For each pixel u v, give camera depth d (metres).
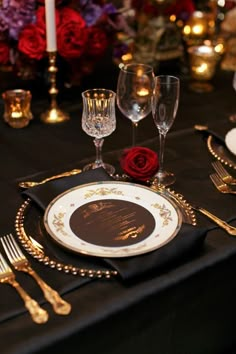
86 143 1.49
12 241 1.03
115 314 0.89
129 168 1.20
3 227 1.09
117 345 0.93
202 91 1.91
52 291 0.91
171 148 1.45
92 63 1.76
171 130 1.58
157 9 1.98
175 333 1.02
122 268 0.94
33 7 1.60
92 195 1.13
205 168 1.34
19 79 1.92
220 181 1.27
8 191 1.22
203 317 1.06
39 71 1.74
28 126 1.59
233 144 1.38
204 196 1.21
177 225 1.03
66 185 1.16
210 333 1.10
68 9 1.64
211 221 1.12
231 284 1.08
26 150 1.44
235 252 1.04
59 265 0.97
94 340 0.89
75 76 1.75
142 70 1.42
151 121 1.64
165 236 1.01
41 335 0.84
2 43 1.66
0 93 1.79
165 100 1.22
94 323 0.87
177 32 2.04
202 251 1.02
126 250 0.98
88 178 1.19
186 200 1.19
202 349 1.11
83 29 1.62
